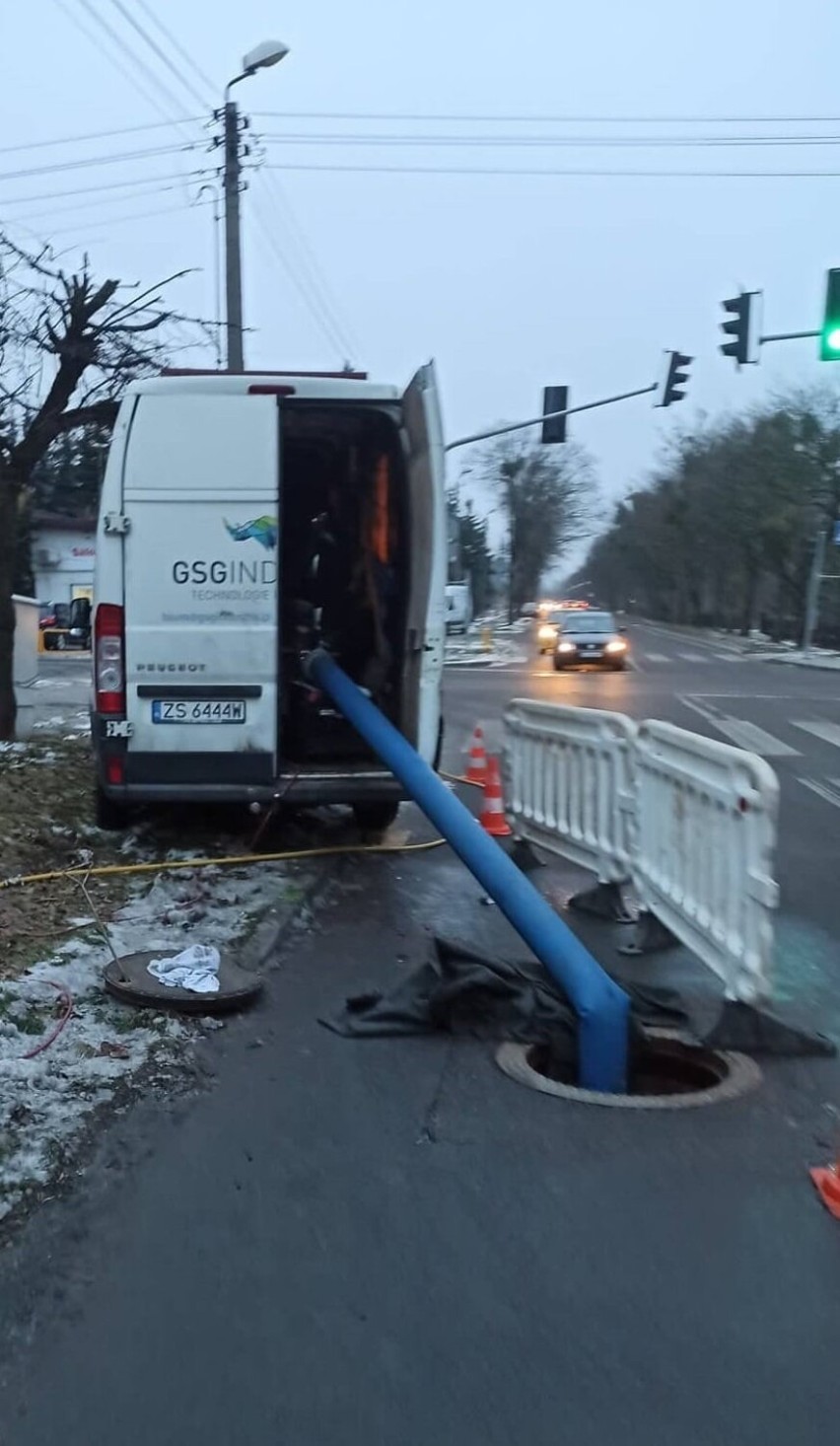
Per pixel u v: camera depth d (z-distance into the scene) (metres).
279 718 8.87
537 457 75.31
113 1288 3.64
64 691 24.14
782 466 50.31
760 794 5.38
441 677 8.61
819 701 24.09
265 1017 5.89
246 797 8.45
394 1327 3.47
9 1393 3.18
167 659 8.35
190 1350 3.35
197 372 10.05
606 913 7.63
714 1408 3.14
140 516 8.30
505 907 6.05
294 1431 3.04
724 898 5.75
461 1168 4.41
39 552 45.91
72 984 6.02
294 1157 4.48
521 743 9.12
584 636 35.34
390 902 8.05
